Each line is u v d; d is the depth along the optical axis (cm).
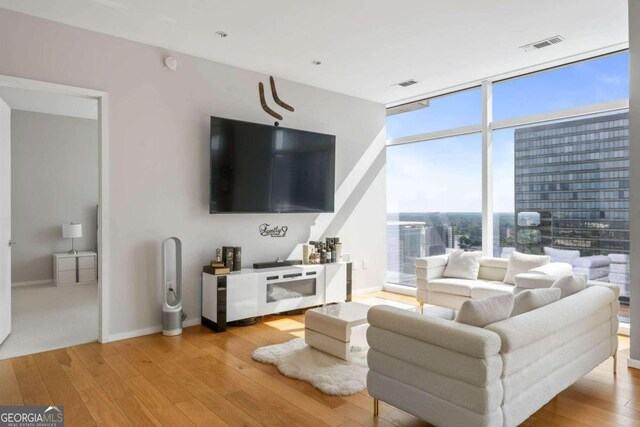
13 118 660
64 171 704
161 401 271
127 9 341
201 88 451
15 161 662
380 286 642
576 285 296
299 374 308
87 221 725
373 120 625
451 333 207
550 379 241
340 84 543
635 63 333
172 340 396
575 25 370
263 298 457
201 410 260
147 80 413
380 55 440
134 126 405
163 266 412
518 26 371
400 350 231
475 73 496
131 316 406
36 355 354
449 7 338
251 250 495
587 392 288
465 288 447
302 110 539
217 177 446
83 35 376
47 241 689
